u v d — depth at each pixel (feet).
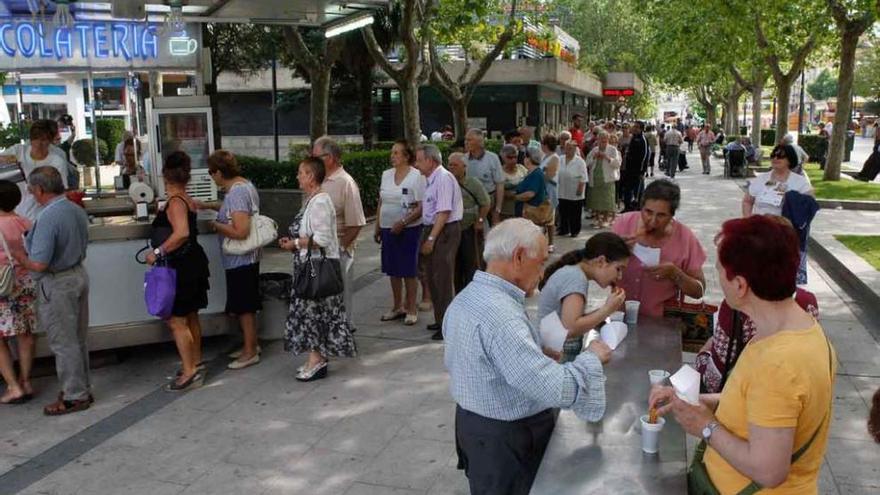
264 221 20.39
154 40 26.45
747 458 6.87
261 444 16.28
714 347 11.60
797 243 7.01
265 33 49.34
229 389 19.44
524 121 92.02
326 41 45.85
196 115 26.16
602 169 43.24
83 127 34.04
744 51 79.10
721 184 72.49
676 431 9.84
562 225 41.73
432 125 103.35
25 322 18.62
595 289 27.45
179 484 14.62
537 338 9.12
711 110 181.57
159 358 22.03
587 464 8.96
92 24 25.58
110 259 20.72
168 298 18.37
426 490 14.24
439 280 22.80
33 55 25.07
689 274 14.66
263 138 98.58
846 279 30.42
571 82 99.30
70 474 15.07
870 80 201.77
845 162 98.53
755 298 7.02
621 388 11.21
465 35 56.44
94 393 19.34
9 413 18.17
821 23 67.62
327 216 18.98
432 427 17.01
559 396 8.55
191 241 18.93
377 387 19.42
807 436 6.84
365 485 14.47
